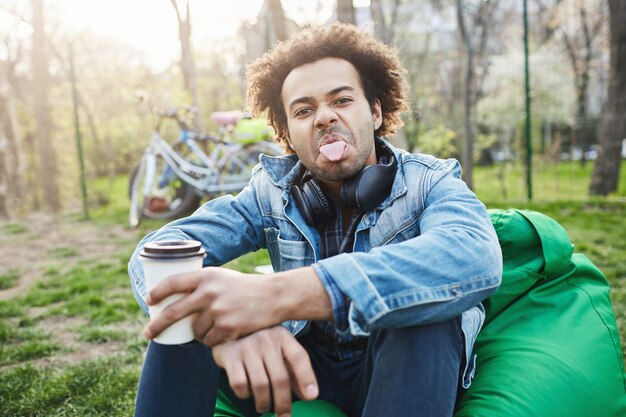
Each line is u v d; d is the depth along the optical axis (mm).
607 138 10523
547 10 17141
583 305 1605
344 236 1437
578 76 17188
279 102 1604
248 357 985
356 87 1392
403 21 14359
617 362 1503
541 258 1638
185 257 1013
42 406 2348
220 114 6910
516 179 14422
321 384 1397
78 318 3713
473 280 1065
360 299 1004
